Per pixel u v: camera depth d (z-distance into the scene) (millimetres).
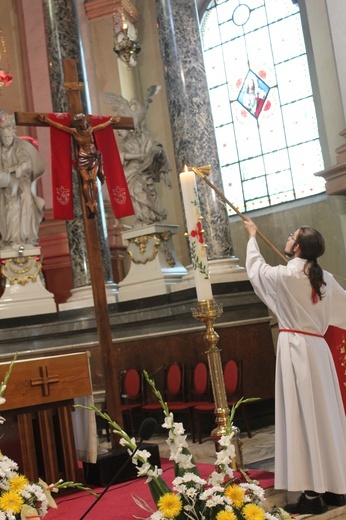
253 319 8453
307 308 4297
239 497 2393
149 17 12266
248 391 8148
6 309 9469
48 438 5102
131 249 9781
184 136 9305
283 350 4301
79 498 4797
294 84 11359
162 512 2393
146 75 12234
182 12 9438
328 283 4418
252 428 7957
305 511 4172
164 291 9297
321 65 10758
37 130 11844
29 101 11984
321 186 10945
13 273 9711
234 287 8664
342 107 10430
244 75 12008
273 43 11641
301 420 4199
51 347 9250
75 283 9922
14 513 2426
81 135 5559
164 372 8297
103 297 5469
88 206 5473
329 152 10672
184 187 4367
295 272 4289
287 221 11094
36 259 9836
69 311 9633
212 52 12438
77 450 5391
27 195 9883
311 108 11133
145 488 4875
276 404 4344
